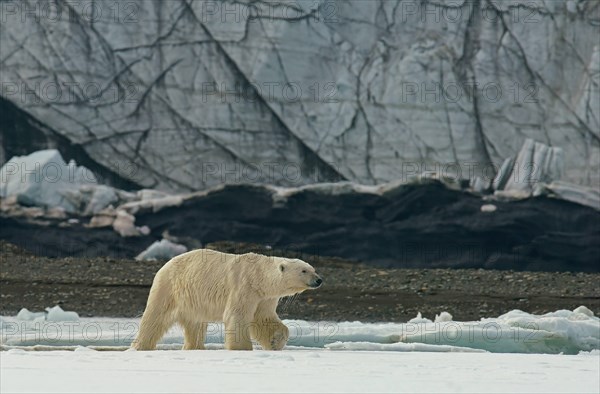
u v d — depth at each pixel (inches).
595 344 419.8
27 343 419.5
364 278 741.3
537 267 822.5
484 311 650.2
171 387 207.5
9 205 826.2
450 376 243.0
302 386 213.6
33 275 716.0
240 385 212.8
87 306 638.5
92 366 252.8
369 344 385.7
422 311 643.5
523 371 260.7
